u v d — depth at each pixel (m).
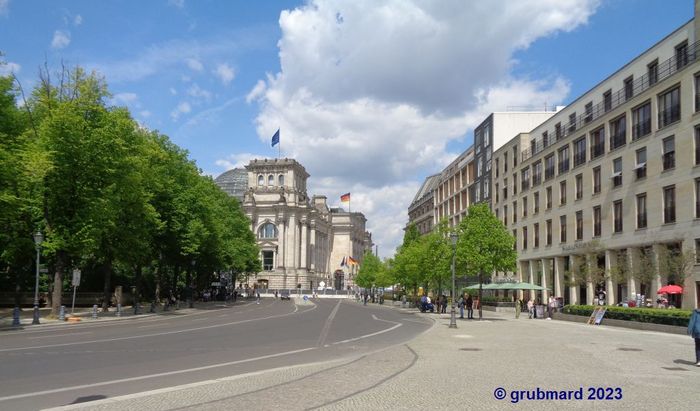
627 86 49.62
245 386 12.55
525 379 13.70
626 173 47.34
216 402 10.81
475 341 24.88
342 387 12.46
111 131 41.44
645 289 44.50
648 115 44.69
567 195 58.12
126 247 48.25
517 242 71.50
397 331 31.98
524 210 69.81
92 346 21.55
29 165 35.72
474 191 90.12
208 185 76.00
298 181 169.00
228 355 19.06
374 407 10.40
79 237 40.59
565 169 59.03
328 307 73.44
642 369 15.77
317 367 15.73
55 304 40.59
